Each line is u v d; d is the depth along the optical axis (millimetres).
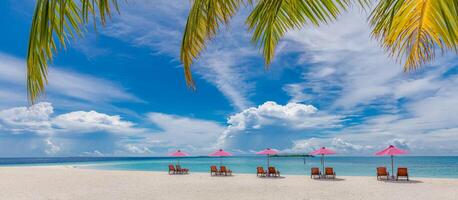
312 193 10781
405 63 2854
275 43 3225
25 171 23062
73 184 14000
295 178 15766
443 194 10500
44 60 1402
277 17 2996
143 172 21156
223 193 10875
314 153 16766
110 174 19516
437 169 32500
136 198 10086
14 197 10500
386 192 10953
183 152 20234
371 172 25312
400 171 14180
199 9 2379
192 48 2600
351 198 9812
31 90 1396
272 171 16297
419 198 9797
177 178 16312
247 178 15992
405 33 2676
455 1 1925
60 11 1328
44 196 10664
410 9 2482
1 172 21922
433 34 2555
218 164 47344
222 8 2406
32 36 1366
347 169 30219
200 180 15203
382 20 2559
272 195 10414
